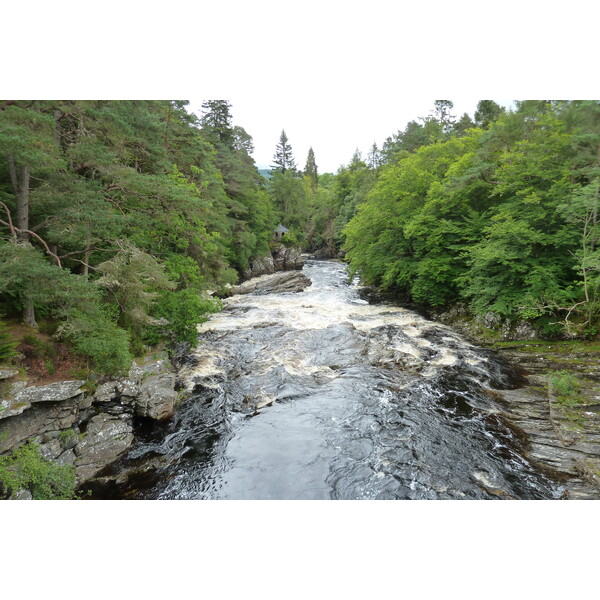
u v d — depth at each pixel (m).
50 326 11.16
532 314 16.33
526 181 16.97
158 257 18.73
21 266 8.04
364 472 9.36
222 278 23.39
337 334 19.19
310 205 78.81
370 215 27.27
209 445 10.62
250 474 9.42
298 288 33.34
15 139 7.66
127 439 10.43
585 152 15.18
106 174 12.67
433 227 22.80
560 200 15.67
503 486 8.75
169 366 13.87
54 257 11.77
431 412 12.11
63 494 8.46
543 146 16.17
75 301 9.84
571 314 16.80
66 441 9.34
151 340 14.18
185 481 9.20
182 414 12.05
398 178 25.38
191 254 21.47
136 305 12.82
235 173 37.38
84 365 10.57
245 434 11.09
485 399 12.90
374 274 29.27
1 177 11.09
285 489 8.84
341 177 64.25
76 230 10.17
